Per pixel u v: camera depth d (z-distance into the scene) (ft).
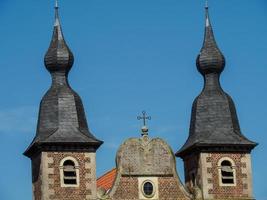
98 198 422.00
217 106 441.68
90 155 426.51
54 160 422.82
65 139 423.23
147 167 427.74
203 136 435.94
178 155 454.81
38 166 428.15
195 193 429.38
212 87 445.78
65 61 436.76
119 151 426.92
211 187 431.02
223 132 437.17
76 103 433.89
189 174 446.60
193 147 435.53
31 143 433.48
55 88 435.94
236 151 436.35
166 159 430.20
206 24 452.76
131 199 423.64
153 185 426.51
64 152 424.87
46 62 437.99
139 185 426.10
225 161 435.12
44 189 419.33
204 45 449.06
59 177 422.00
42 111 432.66
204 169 432.25
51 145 422.82
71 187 422.00
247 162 436.76
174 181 428.97
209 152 434.30
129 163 426.51
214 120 439.63
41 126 430.20
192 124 444.96
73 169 424.05
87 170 425.28
